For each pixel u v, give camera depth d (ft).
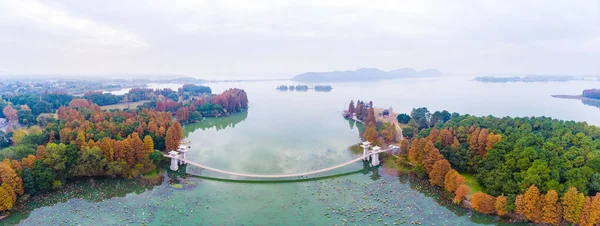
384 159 429.79
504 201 269.44
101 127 426.10
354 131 632.79
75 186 335.26
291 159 450.30
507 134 380.78
